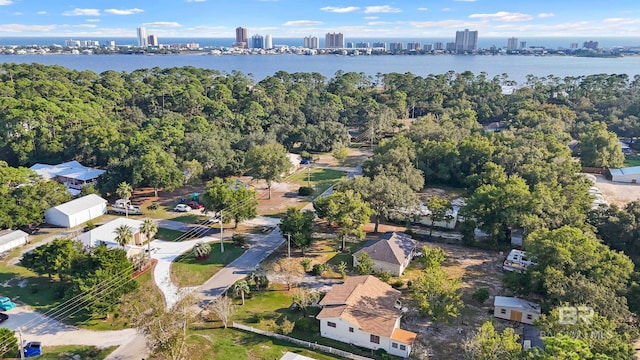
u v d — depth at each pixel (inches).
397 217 2760.8
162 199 3213.6
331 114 5364.2
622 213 2263.8
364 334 1648.6
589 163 3902.6
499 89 6373.0
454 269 2240.4
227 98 5644.7
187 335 1626.5
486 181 3034.0
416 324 1788.9
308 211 2726.4
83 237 2297.0
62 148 3784.5
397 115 5920.3
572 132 4872.0
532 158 3248.0
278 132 4581.7
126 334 1721.2
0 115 3892.7
